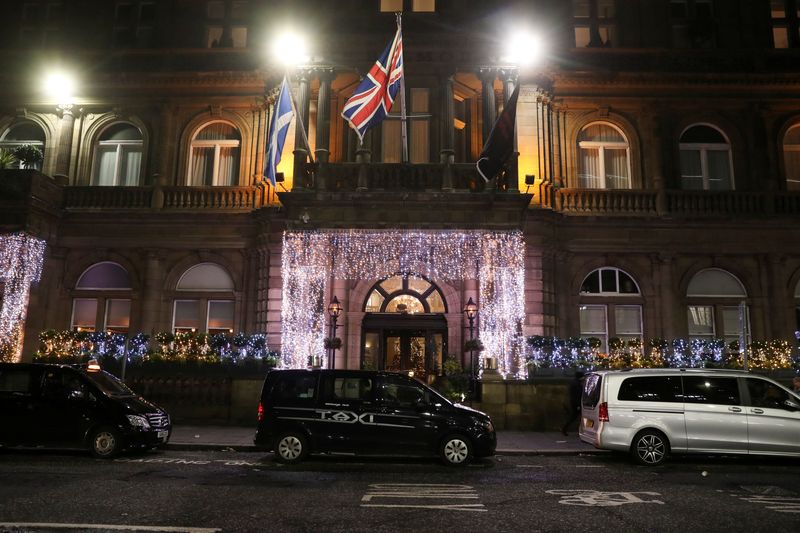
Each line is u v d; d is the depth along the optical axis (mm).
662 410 12258
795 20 22938
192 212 21641
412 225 18953
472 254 19906
